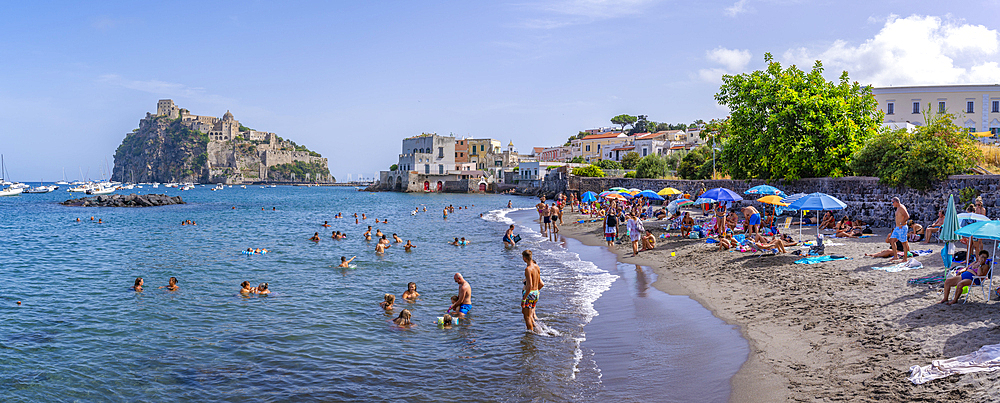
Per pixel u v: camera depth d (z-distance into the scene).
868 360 9.34
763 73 36.28
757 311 13.37
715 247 23.27
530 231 38.47
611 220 27.80
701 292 16.08
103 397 9.75
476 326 13.83
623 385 9.62
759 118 35.72
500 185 127.31
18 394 9.84
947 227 13.08
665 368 10.27
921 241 20.20
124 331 13.63
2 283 19.95
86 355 11.86
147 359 11.59
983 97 54.00
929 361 8.87
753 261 19.17
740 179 40.81
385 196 118.94
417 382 10.20
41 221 53.97
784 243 21.75
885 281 14.21
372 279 20.52
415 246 29.77
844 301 12.92
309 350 12.12
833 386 8.57
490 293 17.73
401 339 12.87
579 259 24.53
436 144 135.50
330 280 20.38
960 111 54.75
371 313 15.36
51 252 29.20
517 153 153.12
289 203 93.50
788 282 15.62
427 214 60.84
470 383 10.08
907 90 56.28
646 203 44.16
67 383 10.35
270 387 10.09
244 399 9.59
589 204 50.56
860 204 28.78
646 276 19.44
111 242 34.22
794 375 9.25
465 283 15.09
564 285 18.48
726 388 9.10
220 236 37.94
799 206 19.36
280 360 11.49
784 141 33.91
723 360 10.38
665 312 14.27
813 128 33.12
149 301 16.94
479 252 27.81
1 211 71.12
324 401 9.45
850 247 20.17
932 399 7.61
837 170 32.16
